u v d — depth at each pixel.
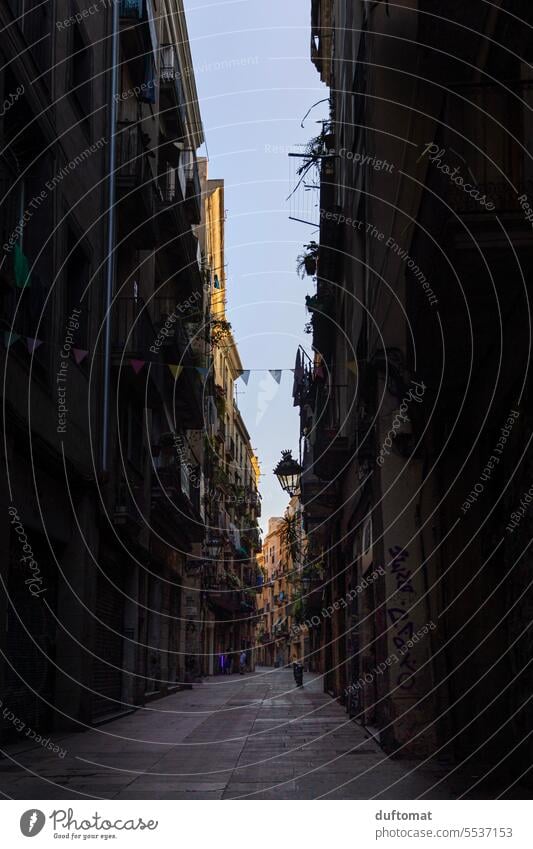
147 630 24.33
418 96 12.11
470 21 9.75
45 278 13.49
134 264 20.14
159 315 25.28
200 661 40.59
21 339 12.19
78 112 15.42
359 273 16.31
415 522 11.87
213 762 10.88
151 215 19.06
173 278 27.41
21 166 13.12
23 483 12.25
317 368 18.02
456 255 7.63
